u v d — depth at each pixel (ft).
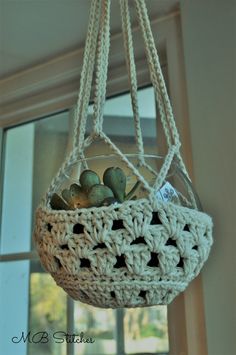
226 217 2.18
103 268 1.33
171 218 1.37
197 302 2.27
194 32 2.55
